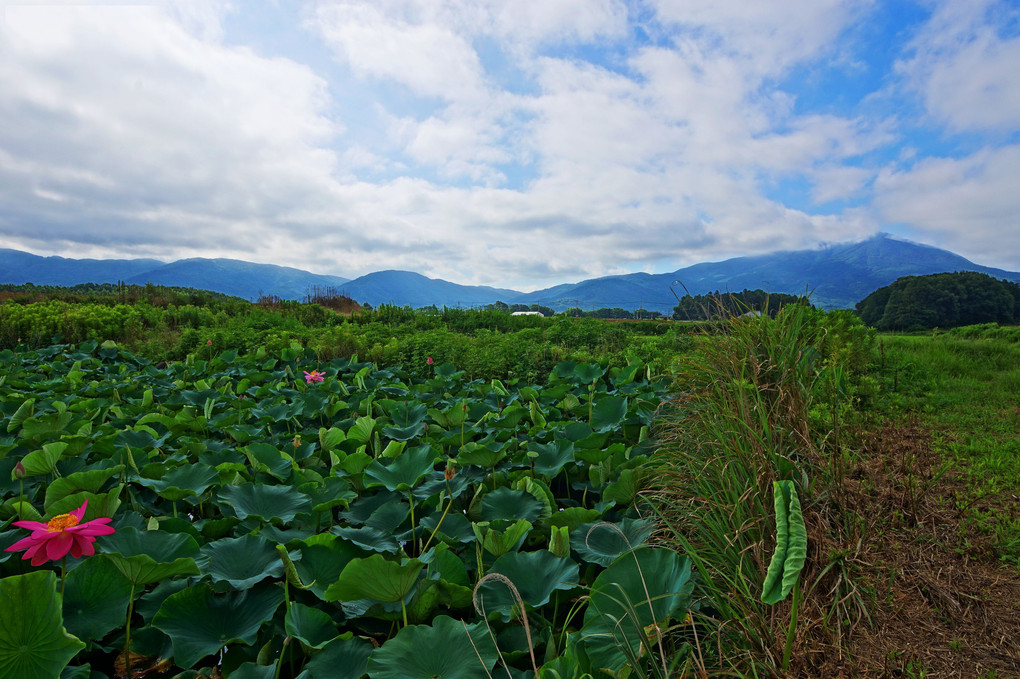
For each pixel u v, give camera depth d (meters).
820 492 2.84
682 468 3.32
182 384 7.55
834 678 2.06
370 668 1.91
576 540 2.93
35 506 3.43
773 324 3.55
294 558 2.51
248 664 2.08
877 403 6.59
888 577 2.74
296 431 5.50
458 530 3.09
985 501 3.74
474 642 2.01
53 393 6.70
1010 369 9.70
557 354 10.15
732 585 2.35
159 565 2.13
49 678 1.68
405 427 5.14
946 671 2.14
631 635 2.13
